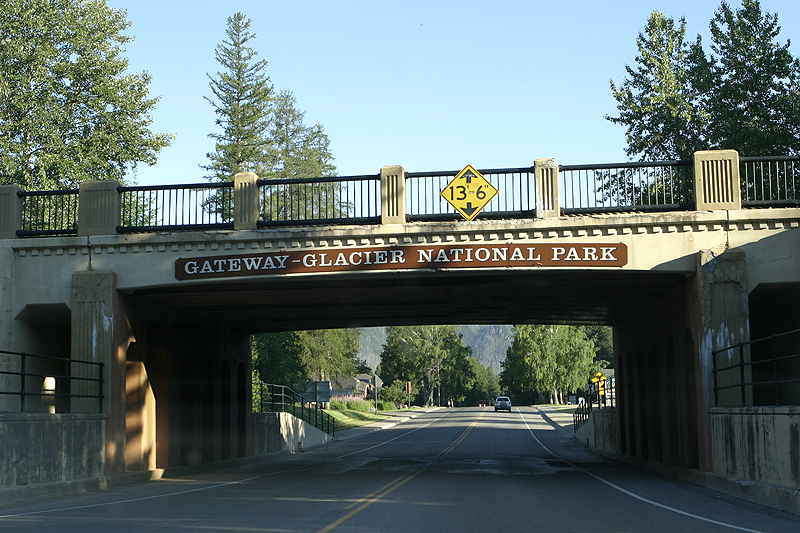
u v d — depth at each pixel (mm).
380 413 79250
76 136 35969
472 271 17719
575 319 28875
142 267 18750
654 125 33656
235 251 18422
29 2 34219
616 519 10594
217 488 16281
